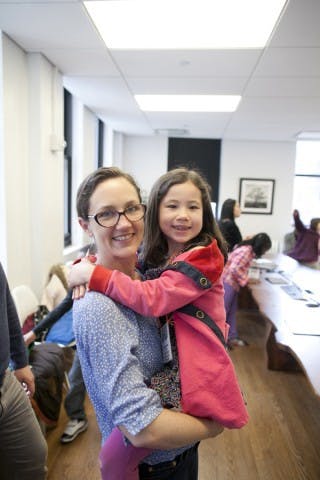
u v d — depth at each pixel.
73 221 4.52
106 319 0.69
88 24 2.18
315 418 2.36
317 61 2.65
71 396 2.06
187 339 0.78
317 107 3.99
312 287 3.35
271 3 1.90
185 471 0.90
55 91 2.96
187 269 0.78
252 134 5.81
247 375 2.92
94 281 0.74
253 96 3.64
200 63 2.77
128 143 6.55
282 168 6.45
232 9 1.98
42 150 2.79
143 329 0.78
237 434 2.17
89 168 4.67
